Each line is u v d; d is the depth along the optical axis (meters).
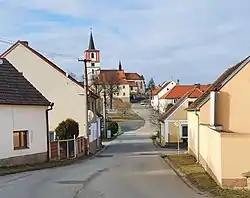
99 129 50.38
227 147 16.14
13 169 22.00
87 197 13.73
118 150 44.09
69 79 41.06
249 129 18.91
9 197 13.73
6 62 27.84
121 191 15.07
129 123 92.88
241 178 16.05
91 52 121.06
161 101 100.62
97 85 101.12
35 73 41.50
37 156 26.20
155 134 72.06
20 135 25.14
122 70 140.88
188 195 14.26
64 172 21.36
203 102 23.34
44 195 14.10
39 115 26.64
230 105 19.00
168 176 19.73
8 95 24.44
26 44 41.94
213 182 17.14
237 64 21.30
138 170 22.53
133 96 146.12
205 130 21.09
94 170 22.50
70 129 32.34
